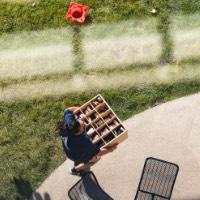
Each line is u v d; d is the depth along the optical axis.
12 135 9.87
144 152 9.34
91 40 10.39
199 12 10.25
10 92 10.22
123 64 10.12
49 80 10.23
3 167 9.70
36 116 9.95
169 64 9.98
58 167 9.57
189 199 9.02
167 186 9.02
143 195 8.98
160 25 10.26
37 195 9.45
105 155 9.42
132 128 9.53
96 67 10.18
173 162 9.21
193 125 9.41
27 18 10.68
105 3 10.52
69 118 8.11
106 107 9.14
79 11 10.43
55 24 10.59
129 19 10.39
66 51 10.41
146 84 9.88
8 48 10.59
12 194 9.53
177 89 9.76
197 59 9.94
